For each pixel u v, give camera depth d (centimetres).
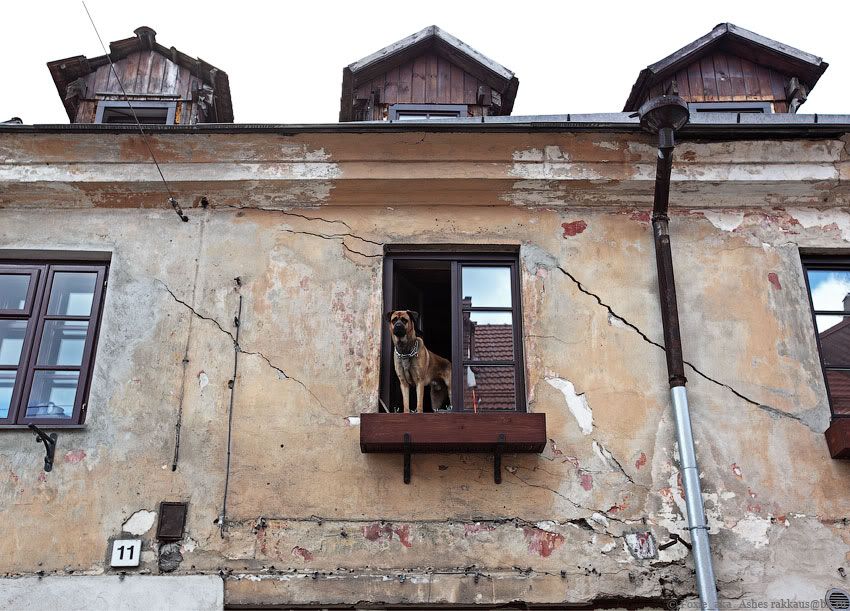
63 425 593
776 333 629
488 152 662
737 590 544
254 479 577
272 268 653
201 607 538
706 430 594
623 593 543
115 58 811
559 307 638
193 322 632
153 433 592
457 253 671
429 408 750
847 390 621
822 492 574
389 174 661
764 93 805
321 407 603
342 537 559
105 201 672
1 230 658
